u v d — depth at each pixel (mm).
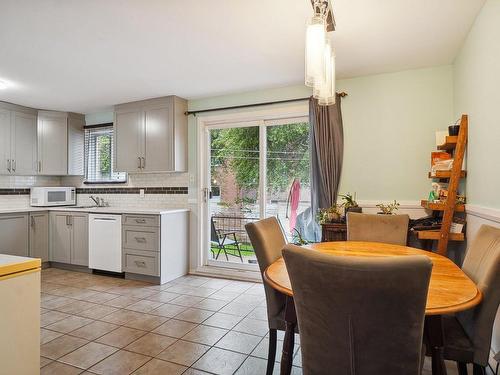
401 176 3275
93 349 2287
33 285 1366
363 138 3420
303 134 3877
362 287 969
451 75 3119
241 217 4172
